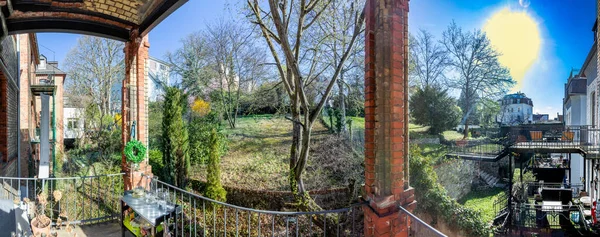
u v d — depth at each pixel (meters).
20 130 9.37
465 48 14.30
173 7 3.72
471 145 12.44
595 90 10.26
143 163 4.79
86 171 9.84
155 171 10.17
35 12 4.09
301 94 6.28
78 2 3.94
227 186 9.84
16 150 8.72
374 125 2.49
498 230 8.46
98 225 4.59
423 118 13.22
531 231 8.88
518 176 13.07
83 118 13.66
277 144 12.77
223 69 15.50
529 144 10.84
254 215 8.31
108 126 13.32
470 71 14.29
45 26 4.35
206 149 11.55
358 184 9.46
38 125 14.55
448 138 13.27
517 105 15.02
